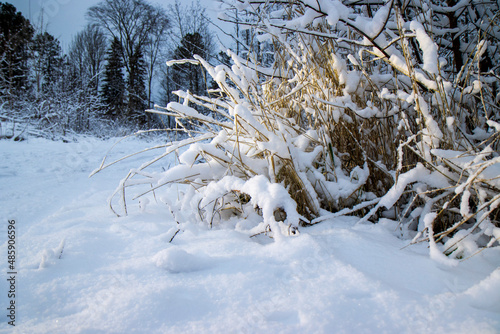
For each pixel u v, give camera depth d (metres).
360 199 1.77
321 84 2.05
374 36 1.68
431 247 1.15
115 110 21.92
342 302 0.89
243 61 2.12
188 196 1.82
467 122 1.91
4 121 8.62
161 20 23.91
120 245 1.40
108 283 1.04
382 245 1.28
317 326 0.80
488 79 1.92
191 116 1.75
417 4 2.22
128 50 25.20
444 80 1.71
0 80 11.34
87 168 4.33
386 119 1.92
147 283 1.02
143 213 1.91
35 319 0.87
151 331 0.81
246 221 1.65
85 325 0.83
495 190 1.39
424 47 1.47
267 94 2.14
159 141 9.76
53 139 8.53
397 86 1.79
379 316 0.84
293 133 1.96
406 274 1.08
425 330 0.79
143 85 25.78
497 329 0.78
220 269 1.10
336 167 1.87
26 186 3.13
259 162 1.78
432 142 1.52
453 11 2.22
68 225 1.70
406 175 1.45
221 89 1.79
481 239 1.38
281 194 1.39
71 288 1.02
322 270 1.06
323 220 1.64
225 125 1.78
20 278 1.09
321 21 2.06
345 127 1.84
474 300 0.90
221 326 0.82
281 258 1.16
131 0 23.53
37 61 13.22
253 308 0.88
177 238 1.46
